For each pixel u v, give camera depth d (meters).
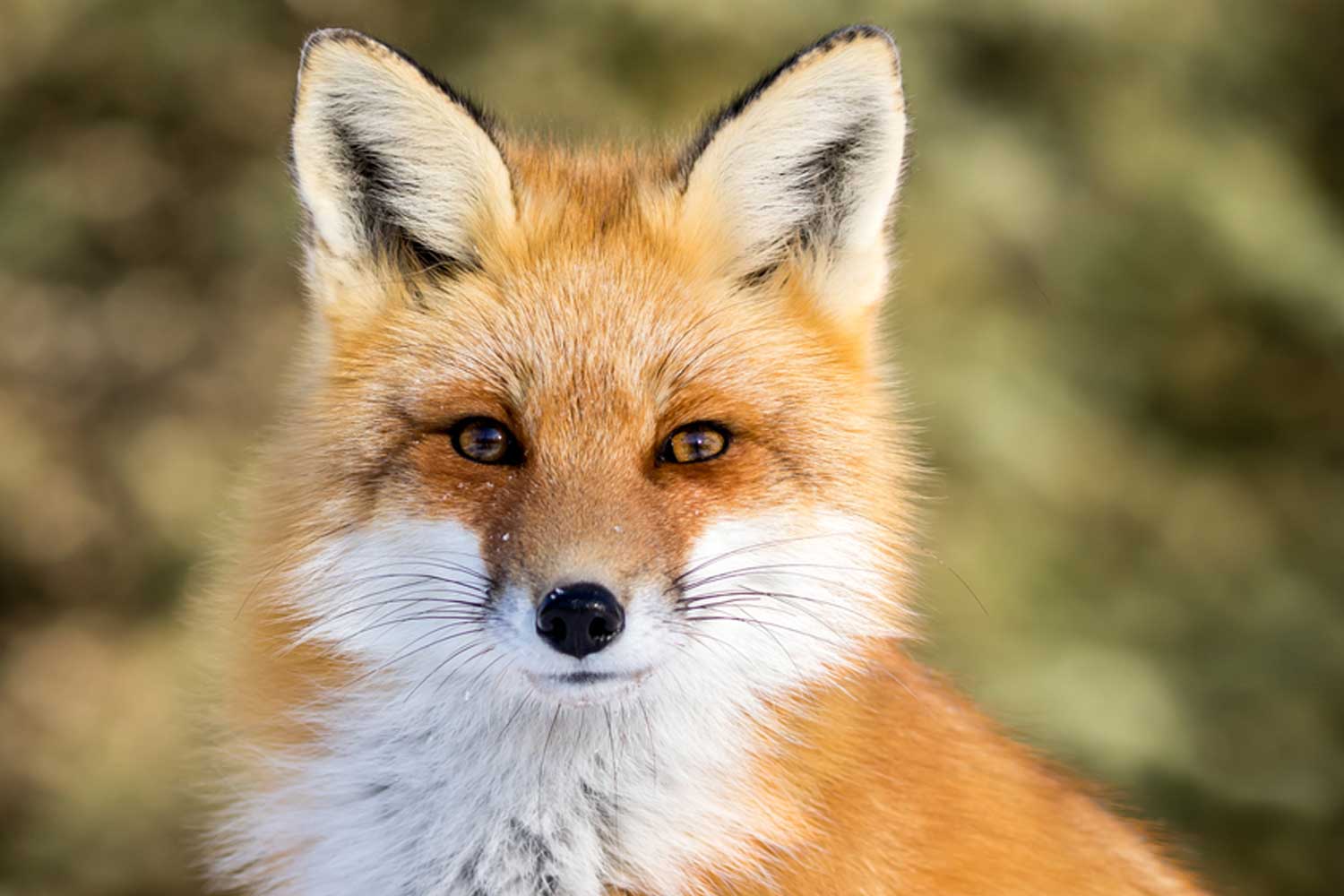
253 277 16.69
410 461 5.74
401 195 6.11
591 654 5.39
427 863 5.77
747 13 14.62
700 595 5.61
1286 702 14.39
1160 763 13.15
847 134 6.13
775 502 5.82
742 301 6.10
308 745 5.89
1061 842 6.15
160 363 16.66
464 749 5.81
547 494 5.57
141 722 14.41
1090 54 15.80
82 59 16.70
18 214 16.50
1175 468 16.41
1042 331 15.09
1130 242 16.17
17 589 15.75
